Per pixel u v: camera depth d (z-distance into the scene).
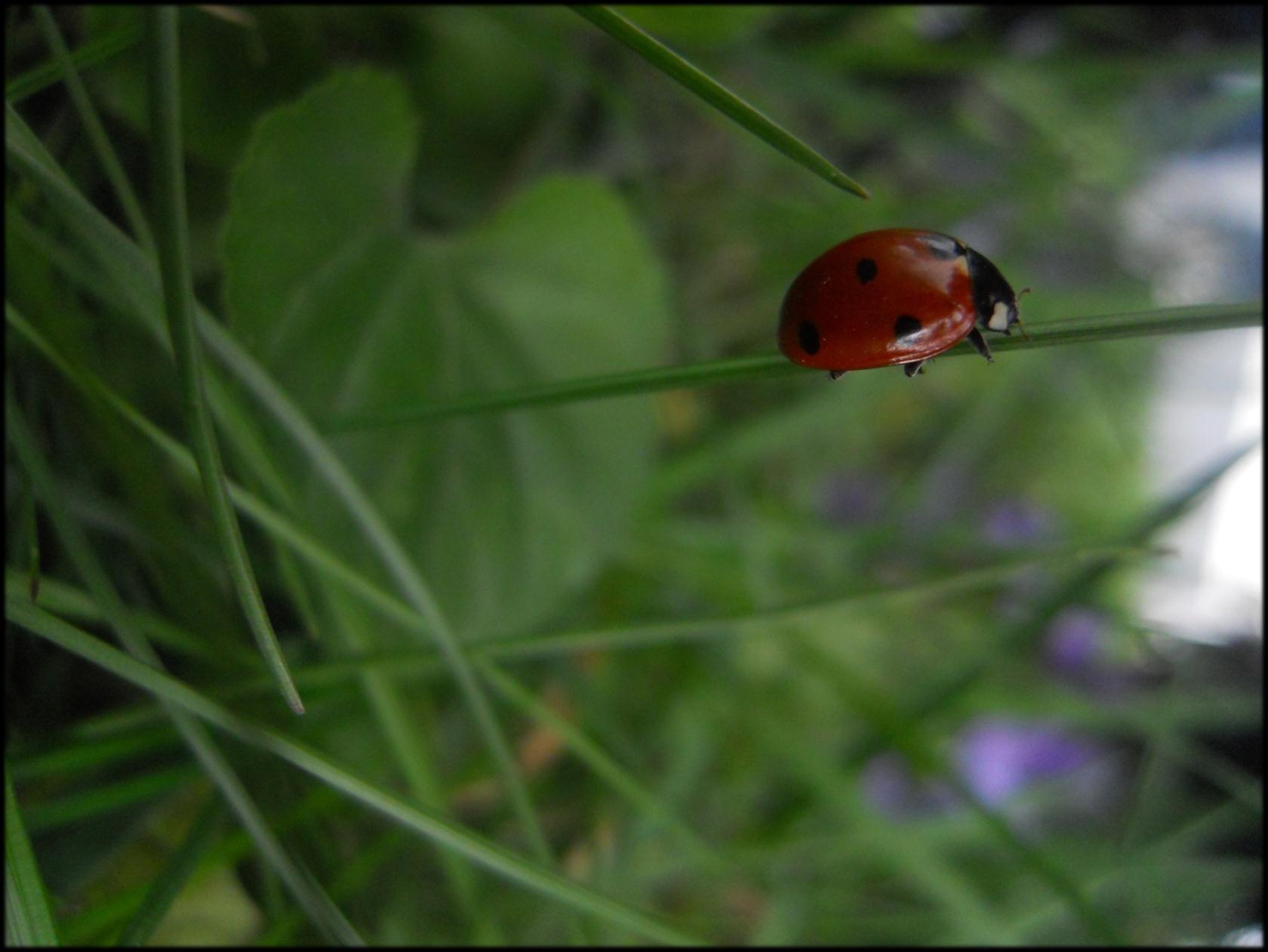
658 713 0.09
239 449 0.06
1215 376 0.14
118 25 0.07
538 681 0.08
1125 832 0.09
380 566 0.07
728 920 0.09
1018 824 0.11
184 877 0.06
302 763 0.06
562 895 0.06
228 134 0.07
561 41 0.08
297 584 0.07
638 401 0.08
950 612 0.11
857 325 0.06
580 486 0.08
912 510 0.12
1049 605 0.08
